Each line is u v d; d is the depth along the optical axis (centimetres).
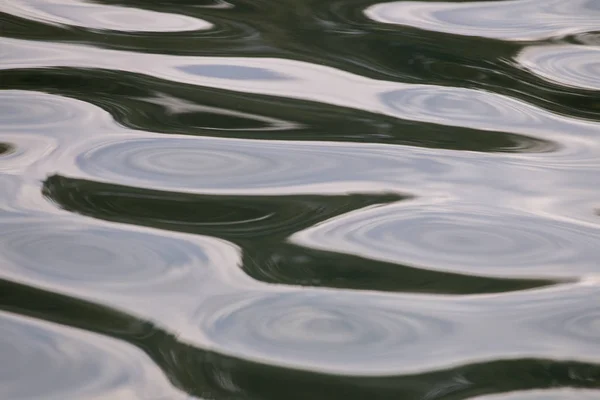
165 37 304
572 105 287
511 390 236
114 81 289
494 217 260
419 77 293
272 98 285
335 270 250
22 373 236
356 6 319
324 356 239
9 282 246
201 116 280
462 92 289
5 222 255
